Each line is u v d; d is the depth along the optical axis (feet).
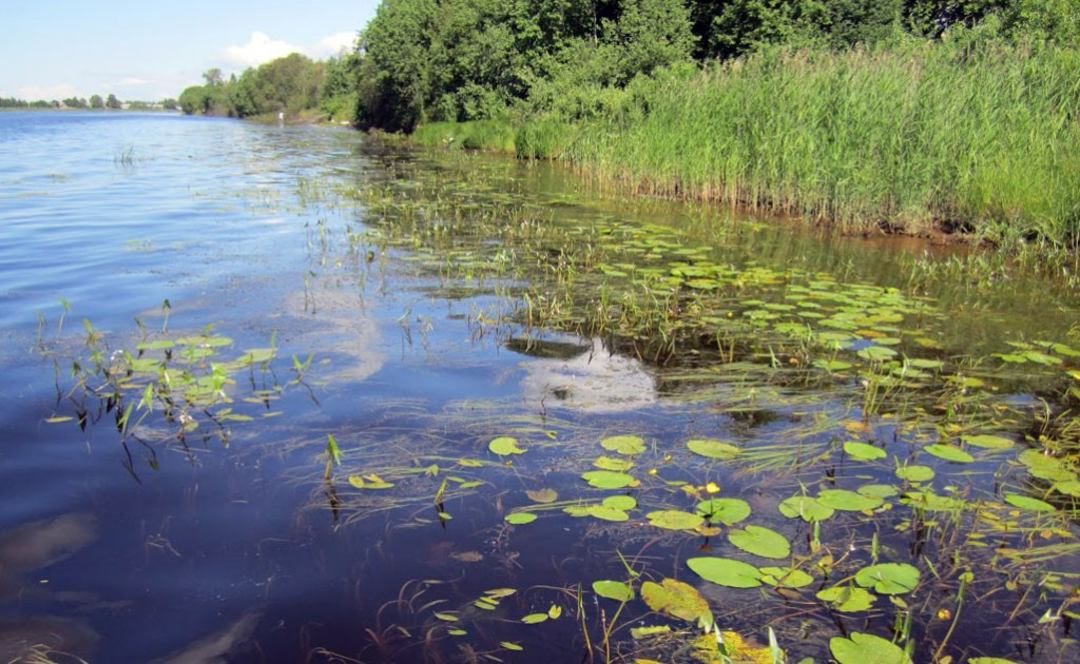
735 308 17.63
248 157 60.39
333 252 22.65
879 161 28.84
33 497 8.64
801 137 31.04
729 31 75.00
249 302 16.96
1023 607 7.32
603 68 69.87
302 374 12.67
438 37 93.09
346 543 7.95
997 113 28.07
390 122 112.57
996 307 18.33
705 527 8.45
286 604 6.96
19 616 6.68
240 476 9.25
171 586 7.16
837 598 7.29
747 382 13.11
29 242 22.75
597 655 6.40
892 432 11.27
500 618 6.84
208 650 6.33
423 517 8.52
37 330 14.46
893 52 36.76
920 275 21.42
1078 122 26.91
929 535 8.54
